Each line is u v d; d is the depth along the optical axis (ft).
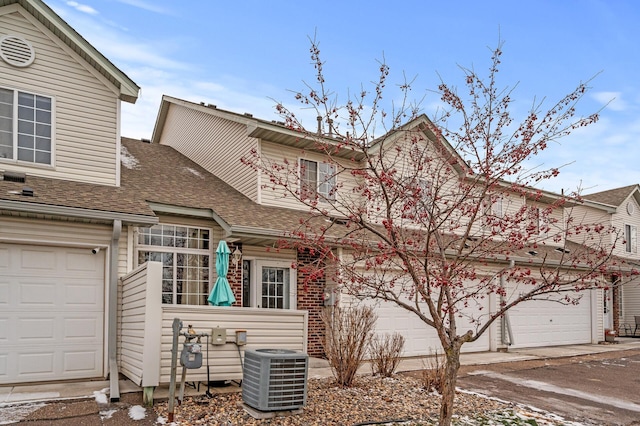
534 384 31.58
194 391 24.25
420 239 21.09
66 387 24.53
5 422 18.84
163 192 34.96
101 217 26.78
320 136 24.31
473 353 45.42
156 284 22.39
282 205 41.34
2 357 25.29
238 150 43.21
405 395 26.25
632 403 27.40
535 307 52.95
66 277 27.53
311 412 22.04
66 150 31.07
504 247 28.07
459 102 23.54
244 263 37.76
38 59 30.78
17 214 25.73
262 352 21.66
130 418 20.01
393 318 40.65
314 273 20.35
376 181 21.33
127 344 25.91
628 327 72.02
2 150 29.22
